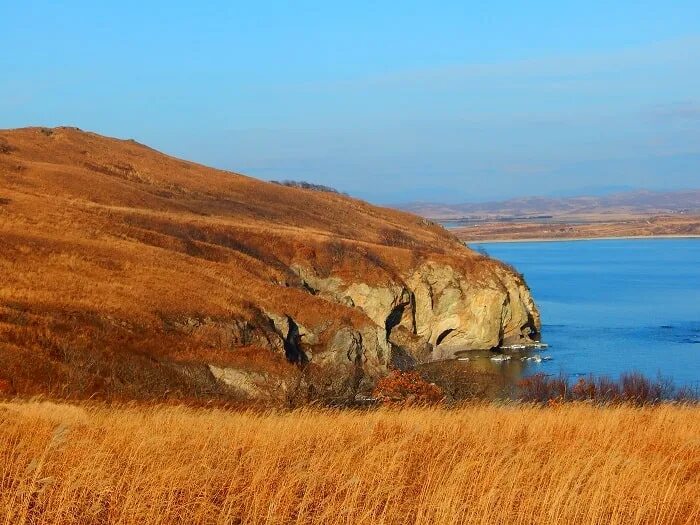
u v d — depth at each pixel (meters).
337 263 83.88
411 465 14.84
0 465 12.84
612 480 13.75
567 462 14.51
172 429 15.62
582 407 23.20
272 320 56.44
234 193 126.00
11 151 108.94
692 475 15.71
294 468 13.02
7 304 38.75
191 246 70.88
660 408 24.17
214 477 12.96
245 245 82.38
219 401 31.12
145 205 94.19
